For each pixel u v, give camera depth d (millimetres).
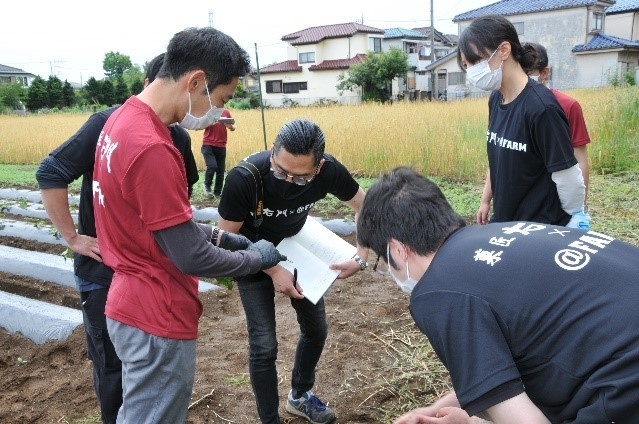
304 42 44938
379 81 39219
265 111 21000
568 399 1538
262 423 2961
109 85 49062
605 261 1573
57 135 18156
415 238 1696
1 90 48125
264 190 2689
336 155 10609
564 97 3457
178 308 2158
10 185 11391
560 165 2836
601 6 35281
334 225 6812
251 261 2256
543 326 1503
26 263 5738
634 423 1445
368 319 4461
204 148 8883
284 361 3924
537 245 1628
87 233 2812
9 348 4371
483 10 38594
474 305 1529
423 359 3803
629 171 9188
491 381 1463
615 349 1434
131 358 2154
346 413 3330
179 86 2051
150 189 1952
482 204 3971
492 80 2947
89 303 2771
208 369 3857
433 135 10609
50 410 3547
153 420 2178
